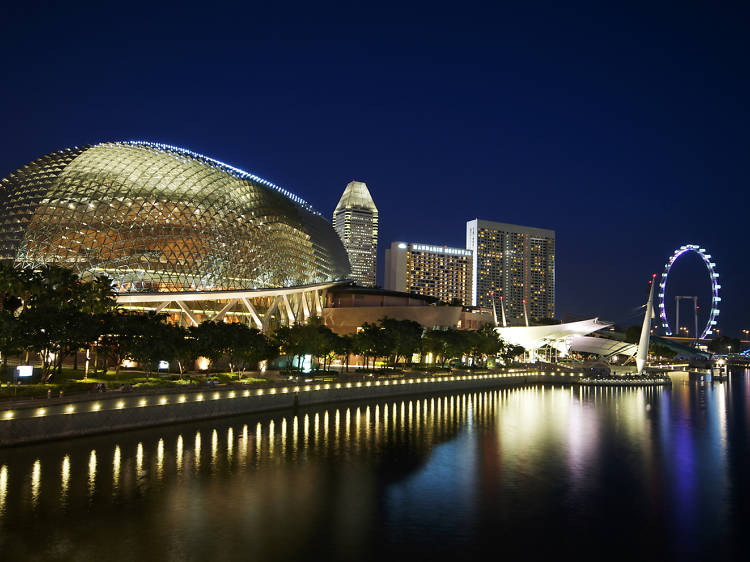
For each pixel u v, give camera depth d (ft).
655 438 184.55
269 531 92.79
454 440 173.37
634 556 86.38
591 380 412.57
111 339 201.98
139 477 120.26
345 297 455.22
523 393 343.87
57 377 196.85
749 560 85.25
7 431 132.26
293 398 225.56
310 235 389.39
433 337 400.26
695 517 104.53
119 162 293.43
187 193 297.12
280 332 294.66
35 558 79.97
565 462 146.61
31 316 170.30
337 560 82.02
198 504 105.40
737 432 198.80
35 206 267.80
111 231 267.80
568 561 83.97
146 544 86.02
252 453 146.61
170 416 174.60
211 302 316.40
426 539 91.20
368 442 165.89
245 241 314.76
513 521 100.78
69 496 106.32
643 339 454.40
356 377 301.84
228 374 255.29
